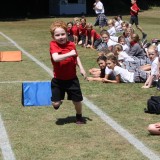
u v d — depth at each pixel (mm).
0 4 62750
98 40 24047
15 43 27359
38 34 33719
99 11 40469
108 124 9594
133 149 7973
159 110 10383
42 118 10094
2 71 16828
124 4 69438
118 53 15805
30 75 15875
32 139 8586
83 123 9656
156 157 7574
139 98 12180
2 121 9844
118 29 32531
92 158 7516
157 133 8805
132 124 9586
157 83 13312
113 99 12047
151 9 68312
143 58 16094
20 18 57031
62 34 9227
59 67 9289
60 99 9547
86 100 11898
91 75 15773
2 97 12250
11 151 7914
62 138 8625
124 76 14281
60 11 61688
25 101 11180
